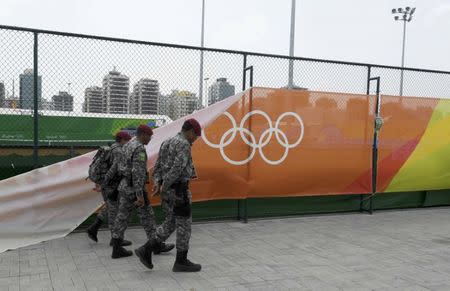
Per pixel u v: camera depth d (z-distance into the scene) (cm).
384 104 877
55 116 713
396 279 504
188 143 496
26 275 488
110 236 659
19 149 688
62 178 649
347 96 844
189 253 591
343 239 684
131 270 511
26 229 625
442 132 928
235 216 808
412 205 965
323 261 567
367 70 866
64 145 735
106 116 721
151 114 734
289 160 804
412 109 901
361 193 872
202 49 745
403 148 897
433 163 923
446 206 993
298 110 805
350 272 525
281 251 609
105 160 595
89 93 691
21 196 622
